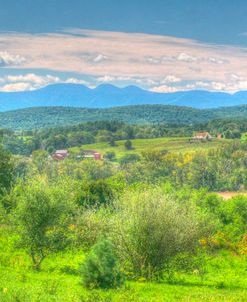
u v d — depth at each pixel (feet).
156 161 518.78
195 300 65.77
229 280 94.02
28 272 84.89
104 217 104.99
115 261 70.85
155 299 63.67
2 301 51.37
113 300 58.90
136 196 87.20
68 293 60.18
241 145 620.90
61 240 92.27
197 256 94.12
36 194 89.40
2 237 109.40
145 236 83.61
